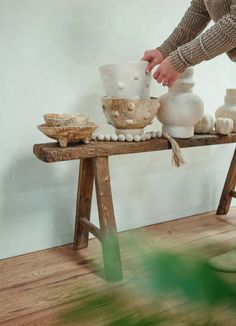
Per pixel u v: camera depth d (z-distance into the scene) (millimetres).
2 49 1157
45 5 1198
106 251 1095
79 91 1328
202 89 1643
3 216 1275
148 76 1163
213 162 1772
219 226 1582
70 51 1278
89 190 1292
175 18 1498
